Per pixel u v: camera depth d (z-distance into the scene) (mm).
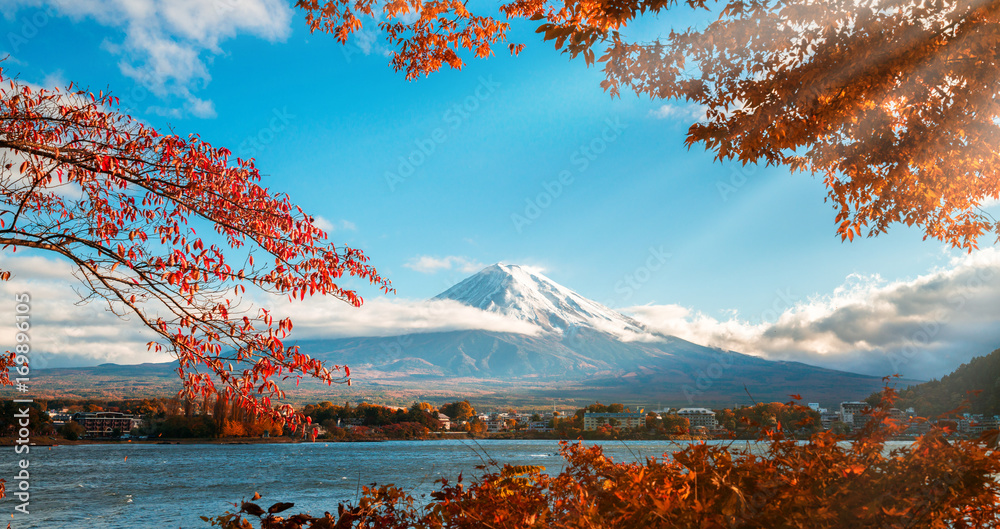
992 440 3488
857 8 6199
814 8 6234
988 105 6867
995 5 5723
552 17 7746
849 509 3553
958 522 3574
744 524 3670
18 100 5625
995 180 7965
